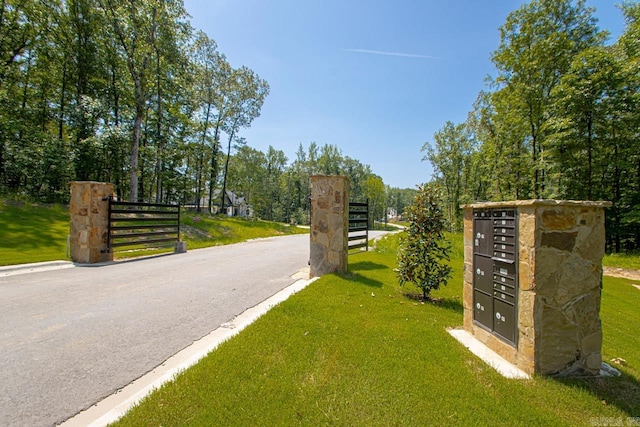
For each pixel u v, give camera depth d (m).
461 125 35.09
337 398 2.39
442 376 2.78
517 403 2.42
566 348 2.89
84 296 5.14
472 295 3.82
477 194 33.72
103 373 2.74
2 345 3.26
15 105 17.88
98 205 8.61
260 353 3.03
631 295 8.14
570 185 18.72
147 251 11.02
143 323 3.97
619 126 15.70
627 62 14.79
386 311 4.61
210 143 29.28
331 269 6.85
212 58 27.89
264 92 31.69
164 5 17.05
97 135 17.28
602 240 2.99
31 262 7.80
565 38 17.50
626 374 3.06
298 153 60.69
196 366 2.72
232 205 53.78
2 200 13.79
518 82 19.59
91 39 20.00
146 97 19.06
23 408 2.21
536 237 2.77
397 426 2.11
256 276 7.00
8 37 17.20
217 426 2.01
